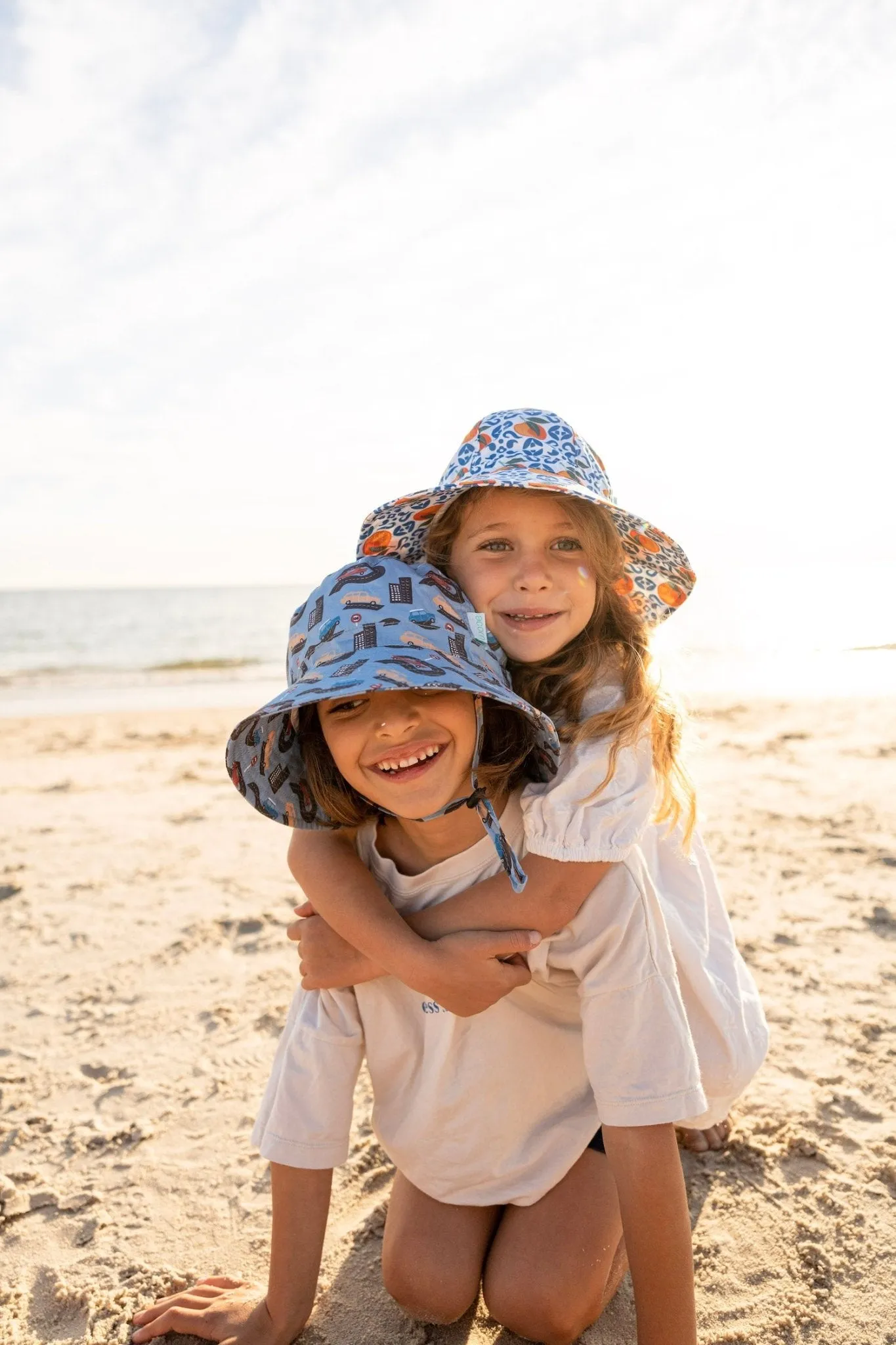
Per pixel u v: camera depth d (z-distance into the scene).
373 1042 1.88
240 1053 2.74
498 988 1.66
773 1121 2.27
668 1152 1.60
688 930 1.94
